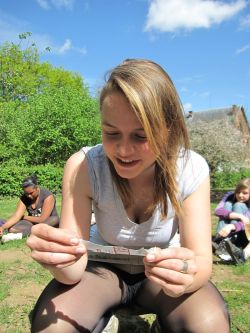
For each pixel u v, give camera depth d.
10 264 2.07
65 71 16.69
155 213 0.78
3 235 2.75
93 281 0.77
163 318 0.75
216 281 1.81
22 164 9.46
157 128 0.65
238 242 2.27
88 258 0.82
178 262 0.64
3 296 1.56
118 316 0.97
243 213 2.35
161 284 0.65
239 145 8.88
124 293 0.81
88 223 0.82
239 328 1.26
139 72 0.65
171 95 0.68
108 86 0.65
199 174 0.78
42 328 0.68
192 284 0.70
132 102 0.62
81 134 9.73
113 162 0.71
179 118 0.71
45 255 0.65
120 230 0.80
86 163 0.80
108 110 0.65
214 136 8.66
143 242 0.81
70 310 0.70
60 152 9.92
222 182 9.12
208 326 0.69
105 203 0.79
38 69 15.87
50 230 0.65
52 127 9.67
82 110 10.09
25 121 10.25
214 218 3.94
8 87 15.20
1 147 10.10
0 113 12.08
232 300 1.54
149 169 0.75
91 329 0.72
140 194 0.77
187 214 0.77
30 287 1.70
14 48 15.19
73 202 0.81
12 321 1.33
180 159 0.77
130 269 0.82
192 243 0.75
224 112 17.98
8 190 7.27
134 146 0.66
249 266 2.06
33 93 15.05
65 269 0.69
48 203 2.80
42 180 7.84
